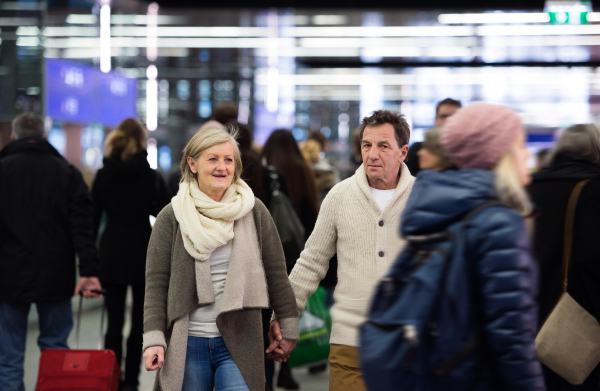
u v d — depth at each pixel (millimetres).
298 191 6887
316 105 40781
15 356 6059
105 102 21328
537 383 2293
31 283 5973
